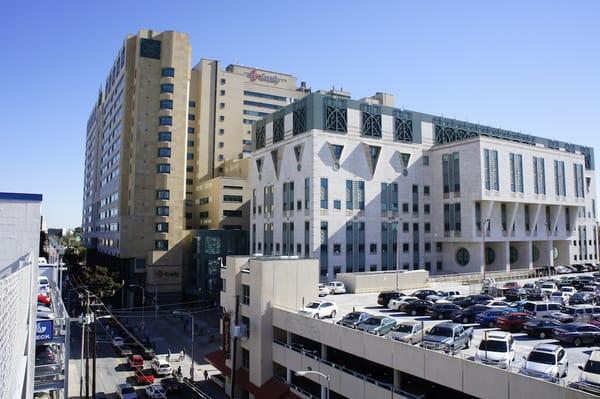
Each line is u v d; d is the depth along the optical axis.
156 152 101.88
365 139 80.44
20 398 14.74
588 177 116.31
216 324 80.25
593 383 20.98
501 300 49.78
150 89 102.38
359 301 53.03
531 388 21.06
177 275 100.06
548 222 93.94
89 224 165.62
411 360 27.50
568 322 38.28
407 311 44.72
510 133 100.44
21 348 15.80
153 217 100.62
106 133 136.50
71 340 70.44
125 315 89.12
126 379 51.38
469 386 23.98
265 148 91.06
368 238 78.94
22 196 22.84
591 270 92.12
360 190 79.25
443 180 85.19
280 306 42.44
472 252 80.81
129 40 108.31
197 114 135.38
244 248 104.50
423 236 85.31
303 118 79.31
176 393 46.91
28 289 19.08
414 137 86.38
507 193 82.00
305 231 75.94
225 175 131.38
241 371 44.53
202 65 135.38
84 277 91.88
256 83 146.12
